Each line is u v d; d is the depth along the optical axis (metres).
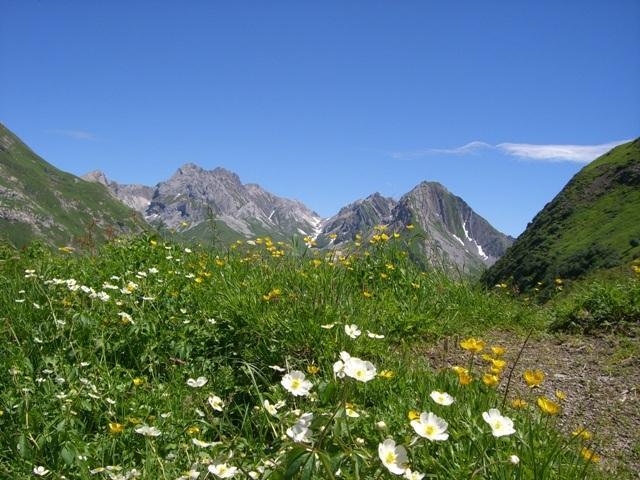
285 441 2.95
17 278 6.46
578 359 6.02
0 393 4.11
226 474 2.64
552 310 8.30
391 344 5.77
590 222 93.81
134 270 7.21
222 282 6.50
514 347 6.45
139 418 3.88
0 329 5.08
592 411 4.66
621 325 6.96
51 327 5.12
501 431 2.70
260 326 5.20
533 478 2.88
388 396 4.02
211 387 4.61
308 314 5.24
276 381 4.73
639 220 84.06
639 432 4.28
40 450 3.45
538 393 4.91
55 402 3.99
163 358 4.98
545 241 94.81
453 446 3.17
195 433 3.67
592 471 3.31
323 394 2.86
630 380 5.31
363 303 6.29
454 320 6.86
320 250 7.72
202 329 5.40
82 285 6.05
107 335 5.10
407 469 2.49
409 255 8.19
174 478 3.16
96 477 3.33
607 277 8.75
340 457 2.32
